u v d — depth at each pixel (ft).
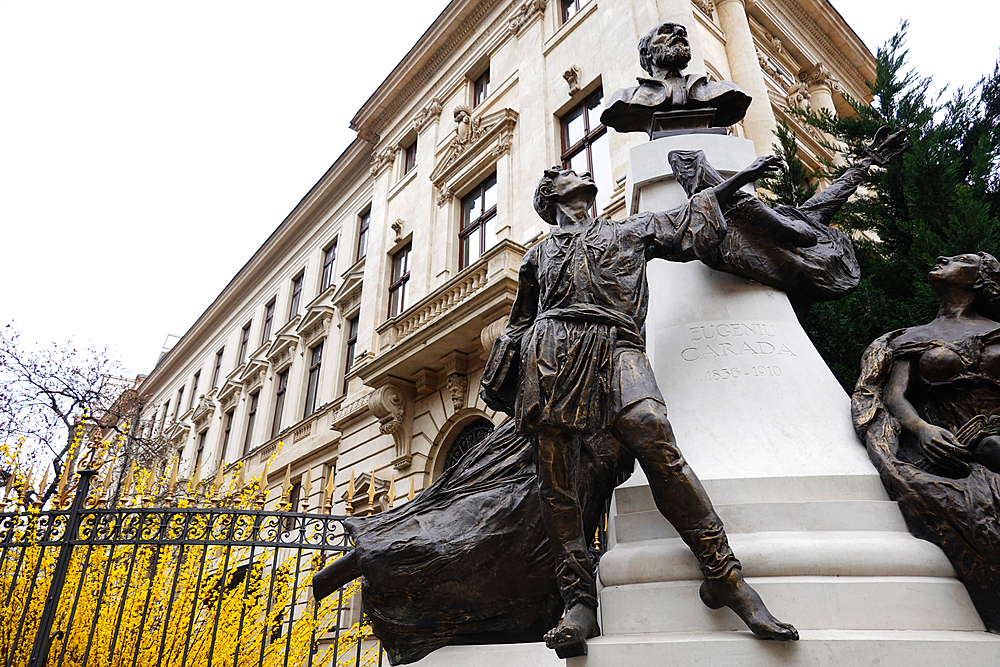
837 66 60.34
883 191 17.71
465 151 53.21
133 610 14.96
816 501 6.93
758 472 7.39
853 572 6.29
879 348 8.30
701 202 8.05
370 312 59.41
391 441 48.14
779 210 9.84
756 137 39.09
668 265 10.20
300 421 65.10
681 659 5.65
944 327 8.07
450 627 8.91
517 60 52.85
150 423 59.26
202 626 15.02
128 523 14.05
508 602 8.57
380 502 42.68
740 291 9.48
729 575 5.82
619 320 6.84
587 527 8.07
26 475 16.31
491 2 58.65
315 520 14.71
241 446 79.25
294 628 15.38
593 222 7.88
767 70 49.34
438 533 8.74
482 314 37.52
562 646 6.05
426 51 64.23
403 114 67.92
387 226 63.26
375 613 9.00
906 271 16.31
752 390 8.39
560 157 44.80
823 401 8.32
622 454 8.00
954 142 17.15
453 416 42.32
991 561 6.19
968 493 6.46
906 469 7.00
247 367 84.79
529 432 6.62
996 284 8.15
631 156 11.36
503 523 8.54
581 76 45.27
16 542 14.34
